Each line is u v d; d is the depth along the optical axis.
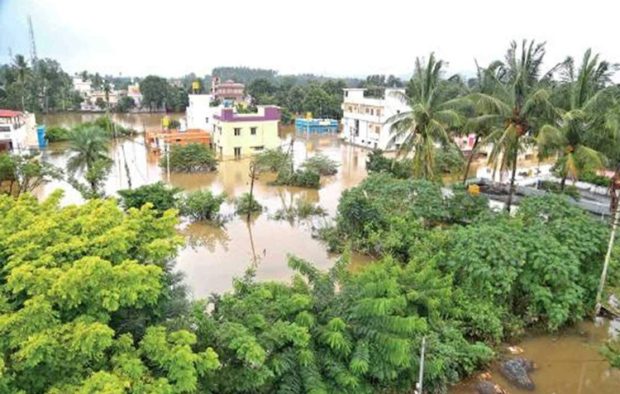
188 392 6.46
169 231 8.62
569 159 19.88
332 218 22.23
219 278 15.74
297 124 60.62
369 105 47.66
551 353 11.80
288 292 9.57
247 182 31.56
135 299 6.30
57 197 9.60
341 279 10.00
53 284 6.13
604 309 13.15
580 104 20.38
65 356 5.85
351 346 8.55
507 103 19.41
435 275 11.84
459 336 10.79
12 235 7.38
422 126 22.27
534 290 12.41
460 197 19.62
